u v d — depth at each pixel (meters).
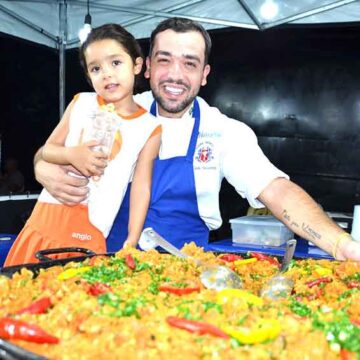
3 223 5.82
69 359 1.34
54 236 2.88
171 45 3.00
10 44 11.05
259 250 4.55
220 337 1.42
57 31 6.62
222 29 6.32
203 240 3.44
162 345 1.35
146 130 3.01
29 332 1.44
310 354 1.36
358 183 8.97
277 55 9.20
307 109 9.13
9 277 2.05
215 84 9.68
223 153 3.29
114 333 1.42
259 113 9.47
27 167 11.30
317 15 5.79
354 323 1.65
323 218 2.72
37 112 11.28
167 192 3.25
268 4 5.80
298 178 9.35
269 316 1.57
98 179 2.88
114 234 3.27
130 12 6.21
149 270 2.17
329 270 2.32
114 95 2.88
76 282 1.89
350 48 8.70
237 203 9.80
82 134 2.94
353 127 8.88
